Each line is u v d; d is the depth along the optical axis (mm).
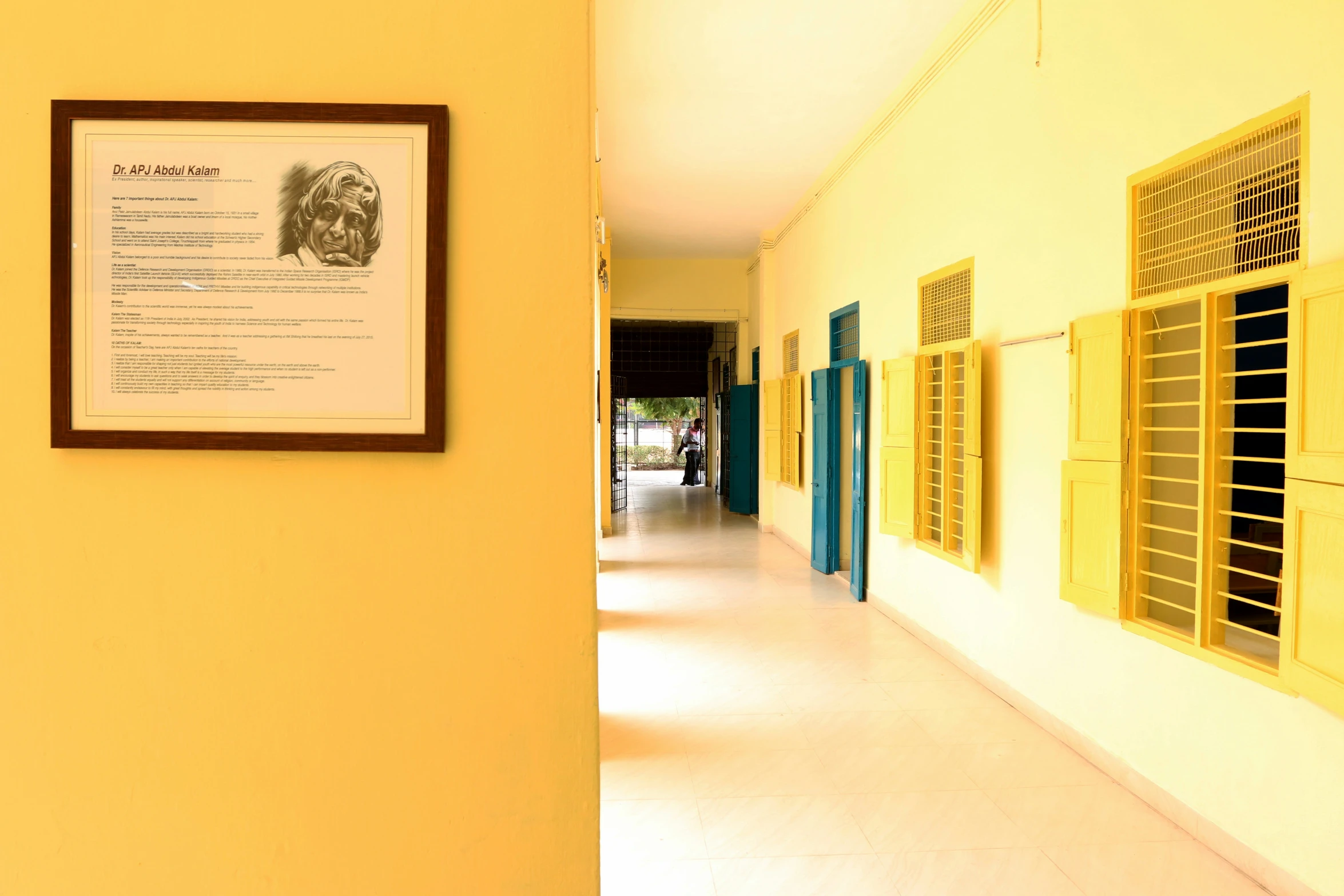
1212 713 2832
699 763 3543
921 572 5570
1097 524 3406
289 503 1188
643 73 5691
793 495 9570
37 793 1180
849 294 7207
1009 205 4277
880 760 3572
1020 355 4164
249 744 1188
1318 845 2410
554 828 1209
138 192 1162
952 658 5020
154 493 1183
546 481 1200
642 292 12375
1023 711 4129
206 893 1189
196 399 1171
